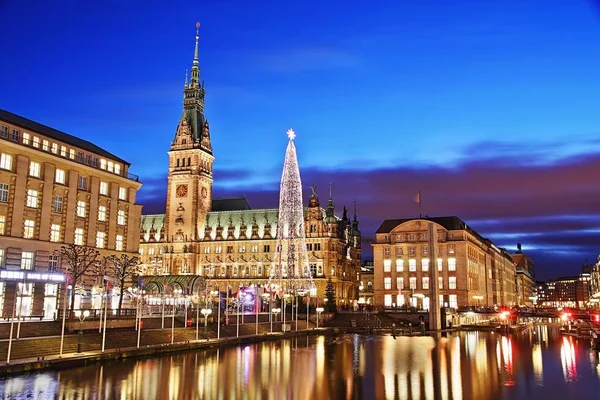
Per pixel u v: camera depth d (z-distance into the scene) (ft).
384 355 325.83
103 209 406.62
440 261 638.94
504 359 314.76
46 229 355.97
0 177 332.39
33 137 356.59
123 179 422.41
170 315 384.06
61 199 371.56
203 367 259.39
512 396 209.56
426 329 529.86
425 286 642.63
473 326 569.23
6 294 320.09
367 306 619.67
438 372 264.31
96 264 387.75
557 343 416.05
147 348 282.77
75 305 368.68
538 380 244.83
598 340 366.63
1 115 346.95
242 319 431.84
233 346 355.36
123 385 207.41
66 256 354.74
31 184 350.84
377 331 510.99
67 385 200.54
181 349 309.01
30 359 228.84
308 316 524.93
